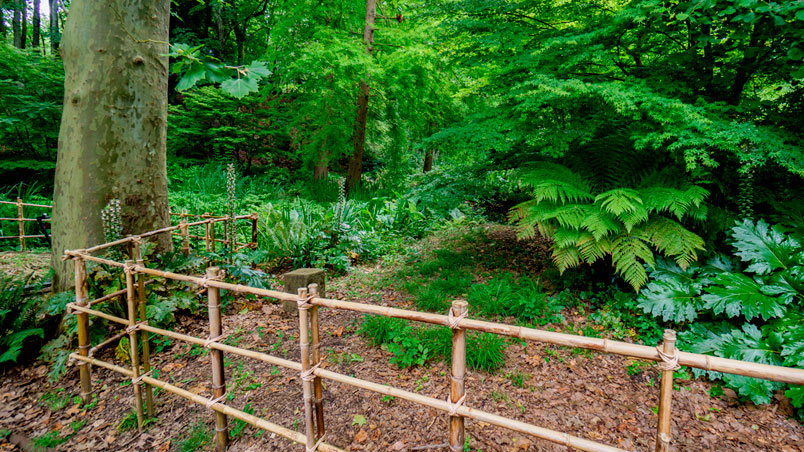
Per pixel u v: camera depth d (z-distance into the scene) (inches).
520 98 136.6
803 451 80.6
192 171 364.8
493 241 233.8
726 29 124.0
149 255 140.6
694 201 113.6
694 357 46.0
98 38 127.3
